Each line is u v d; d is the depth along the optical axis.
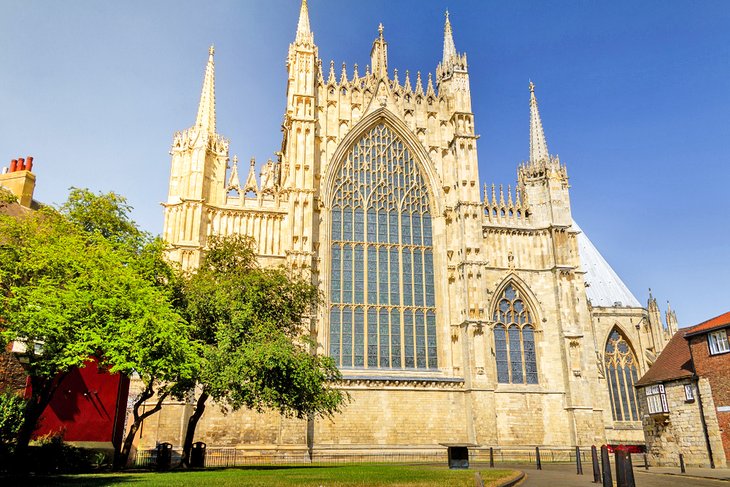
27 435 31.62
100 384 45.50
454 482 26.20
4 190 38.72
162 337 30.69
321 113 68.75
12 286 33.56
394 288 65.12
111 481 24.83
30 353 31.89
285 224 63.47
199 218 60.56
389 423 59.03
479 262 65.19
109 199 45.28
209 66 67.00
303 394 41.12
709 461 44.91
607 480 24.27
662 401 50.25
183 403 53.84
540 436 62.47
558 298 66.75
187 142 63.38
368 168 69.00
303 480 26.23
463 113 70.88
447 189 69.62
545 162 72.19
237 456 53.22
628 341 80.38
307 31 69.56
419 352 63.44
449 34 75.69
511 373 64.94
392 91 72.38
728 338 44.28
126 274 33.41
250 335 40.66
